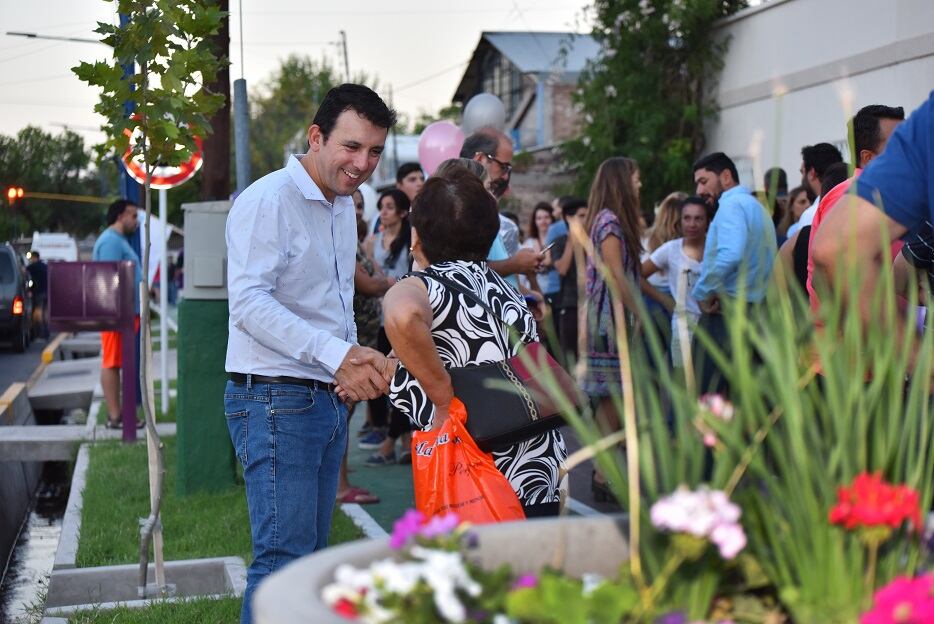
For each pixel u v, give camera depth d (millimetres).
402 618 1573
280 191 3869
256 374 3889
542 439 3529
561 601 1583
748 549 1753
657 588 1658
